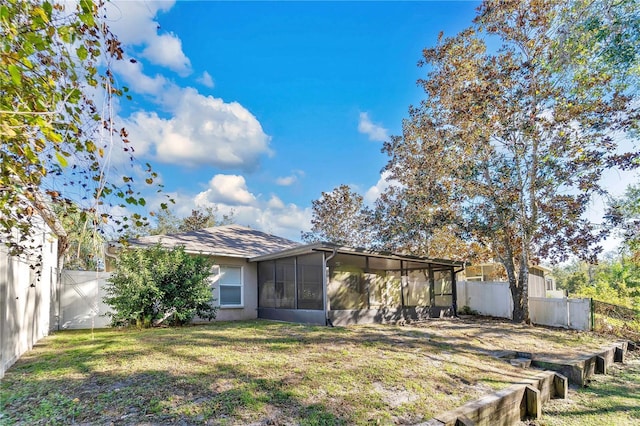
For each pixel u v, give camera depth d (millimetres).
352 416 4207
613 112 10445
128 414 3895
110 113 3314
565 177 11164
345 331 9211
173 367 5488
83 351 6570
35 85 2889
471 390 5438
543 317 12812
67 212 3854
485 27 12781
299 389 4801
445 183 13680
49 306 9406
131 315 9500
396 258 12297
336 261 11016
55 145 2973
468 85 13250
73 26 3000
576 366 7359
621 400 6648
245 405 4223
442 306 14469
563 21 10586
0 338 5148
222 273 12852
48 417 3803
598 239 10898
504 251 13625
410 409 4535
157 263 10164
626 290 18219
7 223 3893
